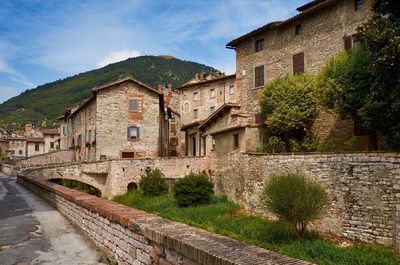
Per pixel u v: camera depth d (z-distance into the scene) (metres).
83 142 44.72
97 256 8.19
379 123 15.55
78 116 48.28
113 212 8.01
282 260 4.31
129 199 28.39
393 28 14.84
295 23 27.47
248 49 31.17
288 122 24.08
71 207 12.35
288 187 14.13
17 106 155.62
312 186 14.42
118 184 30.94
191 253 4.98
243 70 31.47
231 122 30.69
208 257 4.61
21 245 9.12
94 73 170.12
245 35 30.73
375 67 14.76
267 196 15.21
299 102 24.14
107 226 8.36
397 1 15.30
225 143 27.27
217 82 46.47
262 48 30.12
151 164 31.58
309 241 13.67
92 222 9.60
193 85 49.06
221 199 24.09
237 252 4.62
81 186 34.97
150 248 6.22
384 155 13.67
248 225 17.11
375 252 12.55
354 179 14.73
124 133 39.78
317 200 14.06
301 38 26.98
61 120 61.59
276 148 23.47
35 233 10.49
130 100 40.34
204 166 28.95
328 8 25.17
